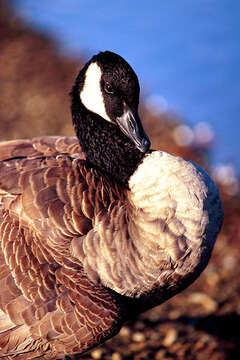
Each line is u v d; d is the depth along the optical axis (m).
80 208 8.67
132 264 8.65
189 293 15.04
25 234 8.55
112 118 9.52
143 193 8.86
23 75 30.56
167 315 13.77
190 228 8.76
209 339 12.56
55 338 8.38
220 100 29.64
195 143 25.42
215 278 15.88
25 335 8.30
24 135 23.11
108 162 9.45
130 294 8.81
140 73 32.28
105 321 8.41
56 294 8.34
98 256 8.56
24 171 9.00
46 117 25.02
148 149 9.18
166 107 28.88
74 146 10.36
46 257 8.48
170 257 8.73
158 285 8.91
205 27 37.22
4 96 27.28
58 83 29.34
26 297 8.26
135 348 12.05
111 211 8.78
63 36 36.94
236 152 24.97
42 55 33.59
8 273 8.30
